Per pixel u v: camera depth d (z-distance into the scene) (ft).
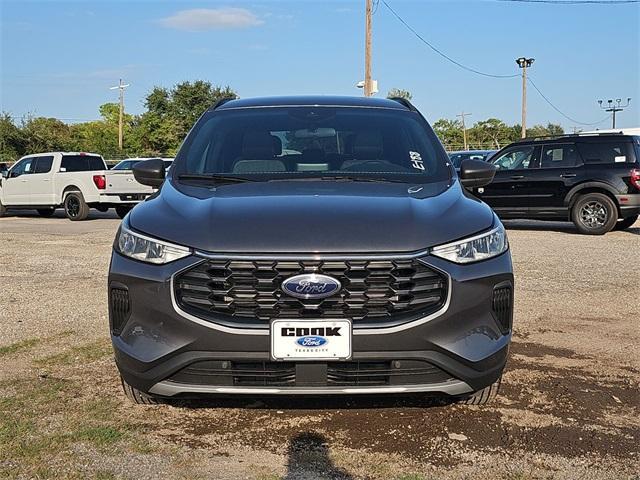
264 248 10.07
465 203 11.87
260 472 9.94
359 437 11.14
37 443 10.83
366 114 15.71
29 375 14.24
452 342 10.24
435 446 10.82
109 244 37.32
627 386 13.65
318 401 12.52
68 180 57.21
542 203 42.47
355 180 12.98
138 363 10.40
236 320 10.04
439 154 14.57
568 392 13.26
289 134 14.83
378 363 10.19
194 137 15.06
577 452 10.64
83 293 23.11
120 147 206.18
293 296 9.96
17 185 60.18
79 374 14.30
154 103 220.84
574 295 22.40
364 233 10.28
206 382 10.30
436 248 10.34
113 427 11.47
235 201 11.50
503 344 10.75
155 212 11.55
